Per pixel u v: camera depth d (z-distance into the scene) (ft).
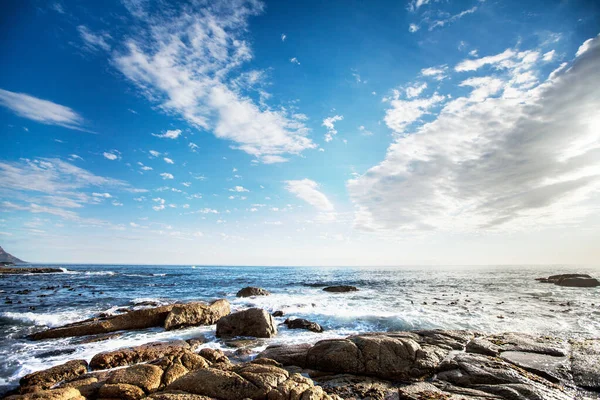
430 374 32.48
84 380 29.76
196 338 51.06
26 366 39.32
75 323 58.54
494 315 66.18
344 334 54.65
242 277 253.44
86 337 53.26
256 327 53.06
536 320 61.11
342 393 29.27
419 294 111.65
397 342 36.06
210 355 37.06
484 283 163.12
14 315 68.28
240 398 24.52
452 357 34.55
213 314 65.82
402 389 29.30
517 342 38.78
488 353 35.86
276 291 129.59
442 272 343.05
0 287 133.39
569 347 36.70
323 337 52.47
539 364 32.04
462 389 28.35
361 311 73.26
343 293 117.91
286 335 53.98
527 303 84.84
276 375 27.20
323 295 111.14
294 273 347.56
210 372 27.12
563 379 29.12
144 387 26.89
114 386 26.32
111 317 59.41
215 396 24.79
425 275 271.49
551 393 25.84
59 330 54.03
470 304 83.82
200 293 119.65
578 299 93.30
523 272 330.13
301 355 37.58
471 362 32.71
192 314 62.80
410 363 33.58
